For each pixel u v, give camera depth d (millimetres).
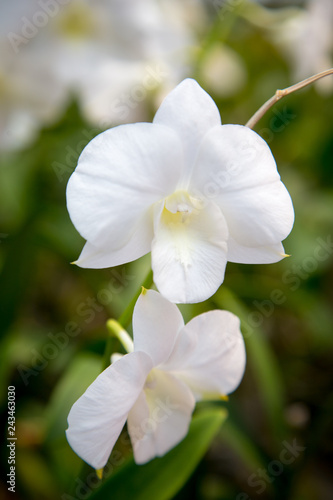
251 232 312
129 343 325
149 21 491
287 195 308
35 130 489
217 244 312
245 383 525
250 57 594
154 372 329
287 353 547
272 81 588
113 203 298
